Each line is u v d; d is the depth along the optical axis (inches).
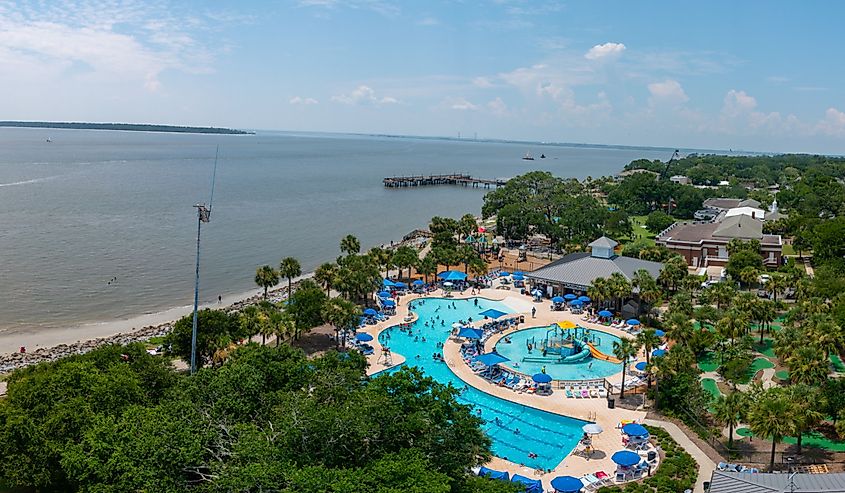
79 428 2050.9
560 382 3469.5
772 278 4916.3
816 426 2721.5
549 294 5354.3
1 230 7578.7
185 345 3321.9
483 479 1881.2
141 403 2303.2
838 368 3587.6
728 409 2637.8
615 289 4571.9
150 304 5147.6
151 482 1620.3
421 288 5511.8
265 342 4037.9
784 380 3412.9
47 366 2647.6
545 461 2657.5
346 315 3789.4
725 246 6491.1
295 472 1561.3
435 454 1852.9
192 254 6943.9
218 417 2027.6
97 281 5713.6
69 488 2128.4
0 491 2123.5
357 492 1512.1
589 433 2674.7
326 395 2148.1
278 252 7352.4
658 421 2992.1
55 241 7155.5
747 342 3762.3
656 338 3240.7
